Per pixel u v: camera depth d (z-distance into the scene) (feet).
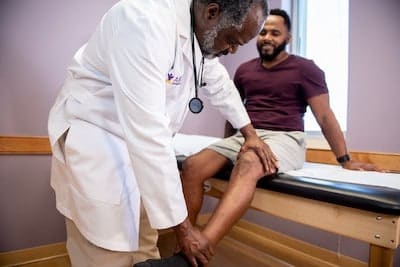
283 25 4.72
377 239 2.34
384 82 4.71
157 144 2.02
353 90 5.12
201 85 3.46
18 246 5.34
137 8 2.23
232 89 3.82
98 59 2.52
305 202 2.83
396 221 2.23
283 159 3.57
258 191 3.25
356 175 3.56
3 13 5.08
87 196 2.40
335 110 6.09
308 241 5.91
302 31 6.90
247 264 5.51
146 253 3.13
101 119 2.56
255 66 5.07
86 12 5.90
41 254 5.53
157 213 2.09
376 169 4.00
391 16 4.60
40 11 5.40
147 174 2.05
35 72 5.40
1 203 5.18
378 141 4.80
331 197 2.55
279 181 3.01
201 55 2.98
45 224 5.59
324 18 6.43
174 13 2.44
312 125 6.49
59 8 5.59
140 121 2.03
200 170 3.45
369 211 2.36
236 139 3.83
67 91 2.80
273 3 6.97
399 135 4.55
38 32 5.40
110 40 2.24
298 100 4.58
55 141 2.69
